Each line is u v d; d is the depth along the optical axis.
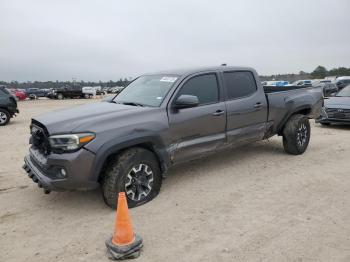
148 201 4.65
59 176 4.11
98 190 5.22
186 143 5.07
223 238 3.67
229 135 5.70
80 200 4.84
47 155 4.31
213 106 5.39
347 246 3.46
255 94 6.14
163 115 4.77
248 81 6.14
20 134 10.91
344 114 10.52
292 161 6.59
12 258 3.42
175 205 4.55
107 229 3.96
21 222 4.20
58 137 4.07
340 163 6.45
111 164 4.31
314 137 9.22
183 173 5.92
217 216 4.21
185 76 5.23
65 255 3.45
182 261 3.27
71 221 4.19
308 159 6.74
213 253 3.39
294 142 6.85
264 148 7.65
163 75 5.52
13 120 15.65
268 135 6.62
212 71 5.59
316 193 4.91
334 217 4.12
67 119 4.35
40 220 4.24
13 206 4.69
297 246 3.47
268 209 4.39
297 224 3.95
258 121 6.20
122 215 3.38
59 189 4.13
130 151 4.42
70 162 4.00
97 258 3.38
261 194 4.91
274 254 3.34
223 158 6.85
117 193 4.29
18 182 5.70
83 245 3.62
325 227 3.87
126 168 4.31
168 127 4.77
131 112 4.58
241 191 5.04
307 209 4.36
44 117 4.66
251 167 6.22
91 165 4.09
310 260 3.23
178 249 3.48
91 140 4.09
